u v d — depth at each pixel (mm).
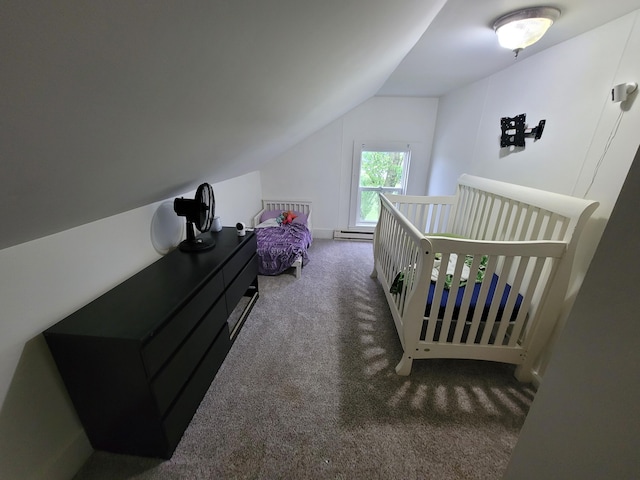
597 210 1389
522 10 1230
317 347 1971
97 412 1163
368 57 1249
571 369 659
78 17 286
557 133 1669
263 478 1199
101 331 1029
